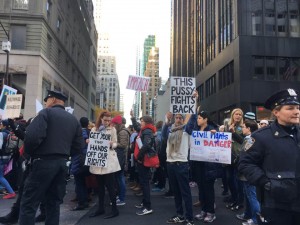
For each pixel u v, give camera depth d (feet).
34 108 90.74
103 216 23.30
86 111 208.95
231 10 110.32
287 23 104.58
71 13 146.00
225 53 114.62
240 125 24.04
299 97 13.28
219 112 122.31
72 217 22.98
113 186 23.26
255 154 10.67
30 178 15.84
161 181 34.42
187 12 208.95
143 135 23.72
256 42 101.81
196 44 171.63
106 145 23.08
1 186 31.50
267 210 10.16
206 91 143.23
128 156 38.45
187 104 24.09
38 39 94.99
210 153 21.76
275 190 9.82
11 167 29.66
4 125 29.14
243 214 22.80
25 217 15.60
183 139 21.15
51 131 16.12
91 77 234.79
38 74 92.02
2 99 30.45
